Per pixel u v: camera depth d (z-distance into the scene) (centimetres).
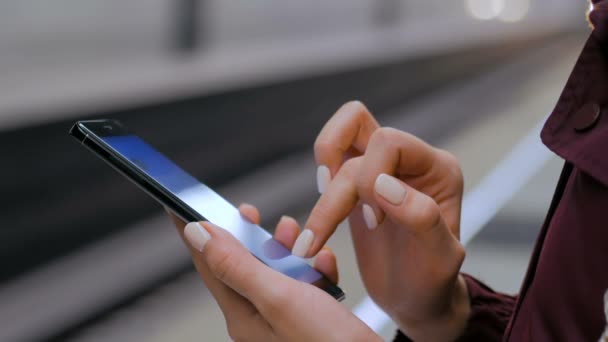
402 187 69
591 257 56
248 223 83
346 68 843
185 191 77
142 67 650
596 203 56
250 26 1012
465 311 90
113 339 265
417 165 82
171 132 510
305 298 63
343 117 88
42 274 335
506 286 216
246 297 64
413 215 69
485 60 1512
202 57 759
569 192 59
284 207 496
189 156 534
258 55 822
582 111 57
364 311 198
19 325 271
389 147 77
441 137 710
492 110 887
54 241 377
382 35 1298
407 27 1547
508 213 302
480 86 1227
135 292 304
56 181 382
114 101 449
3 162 354
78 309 287
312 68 762
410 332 91
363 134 89
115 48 759
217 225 71
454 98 1070
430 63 1170
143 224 411
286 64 756
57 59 670
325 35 1175
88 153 404
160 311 283
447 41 1364
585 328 56
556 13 2711
